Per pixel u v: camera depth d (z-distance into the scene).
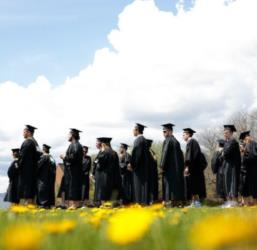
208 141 56.97
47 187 15.09
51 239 1.49
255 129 56.75
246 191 13.85
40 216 4.28
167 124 13.72
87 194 18.30
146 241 1.40
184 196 13.66
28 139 13.23
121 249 1.29
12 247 1.07
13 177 15.03
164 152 13.63
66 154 13.53
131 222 1.36
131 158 13.52
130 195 17.73
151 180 13.79
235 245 0.93
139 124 13.59
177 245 1.27
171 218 3.25
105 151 14.22
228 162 13.02
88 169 18.42
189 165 14.42
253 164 13.79
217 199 16.94
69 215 4.57
